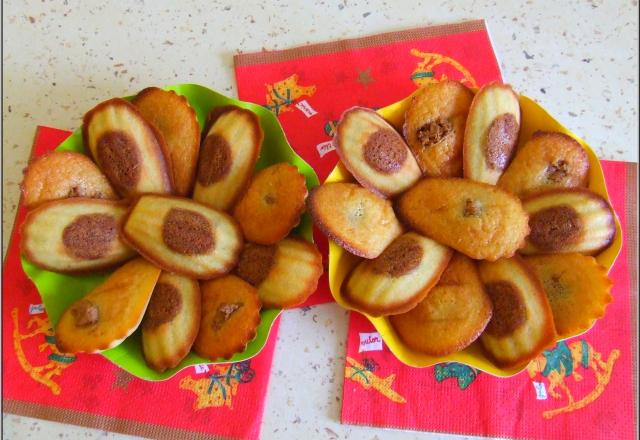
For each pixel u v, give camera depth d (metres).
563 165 0.41
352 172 0.40
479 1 0.50
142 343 0.40
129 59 0.49
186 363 0.38
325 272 0.44
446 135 0.42
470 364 0.39
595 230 0.40
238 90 0.48
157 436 0.41
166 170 0.41
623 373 0.42
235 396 0.42
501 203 0.39
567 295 0.39
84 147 0.42
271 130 0.43
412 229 0.41
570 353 0.43
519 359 0.38
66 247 0.39
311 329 0.43
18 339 0.43
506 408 0.42
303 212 0.40
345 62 0.48
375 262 0.40
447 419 0.42
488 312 0.39
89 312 0.38
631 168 0.46
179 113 0.42
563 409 0.42
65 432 0.42
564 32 0.49
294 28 0.50
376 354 0.43
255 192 0.40
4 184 0.46
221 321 0.38
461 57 0.48
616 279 0.44
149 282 0.39
